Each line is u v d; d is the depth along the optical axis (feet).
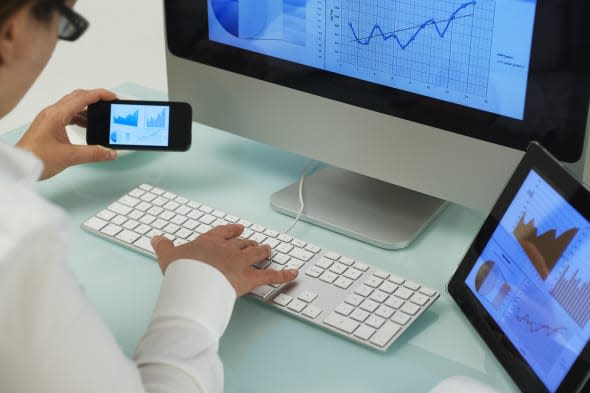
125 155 4.16
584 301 2.50
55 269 1.94
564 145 2.89
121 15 10.57
